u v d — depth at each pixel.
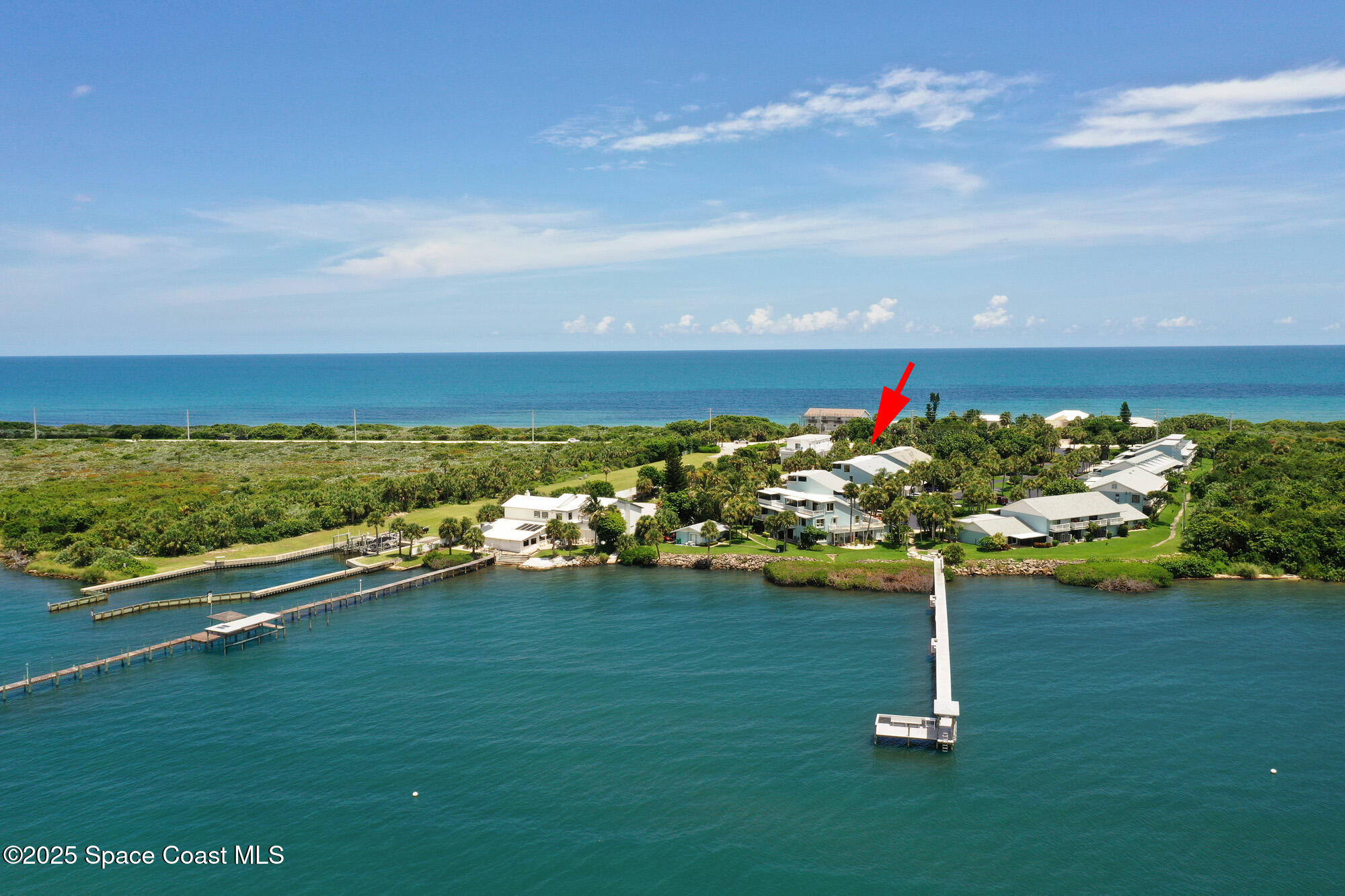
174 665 93.00
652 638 98.19
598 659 91.50
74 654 95.69
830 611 107.62
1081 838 56.66
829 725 74.00
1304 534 119.69
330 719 77.12
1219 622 99.06
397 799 62.72
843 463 165.00
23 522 148.62
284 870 54.38
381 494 166.62
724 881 52.62
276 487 186.12
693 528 142.38
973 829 58.00
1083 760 67.06
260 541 148.00
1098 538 137.88
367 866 54.66
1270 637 93.62
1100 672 84.38
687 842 56.81
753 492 152.38
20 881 53.72
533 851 56.00
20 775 67.44
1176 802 60.88
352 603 116.81
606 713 77.19
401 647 97.25
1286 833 56.72
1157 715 74.69
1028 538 132.88
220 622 101.50
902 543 136.62
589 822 59.38
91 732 75.38
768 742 71.00
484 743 71.62
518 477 185.50
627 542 137.12
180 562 135.00
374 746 71.44
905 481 157.50
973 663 87.50
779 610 108.56
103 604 115.81
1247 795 61.53
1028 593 113.19
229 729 75.56
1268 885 51.59
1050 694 79.50
